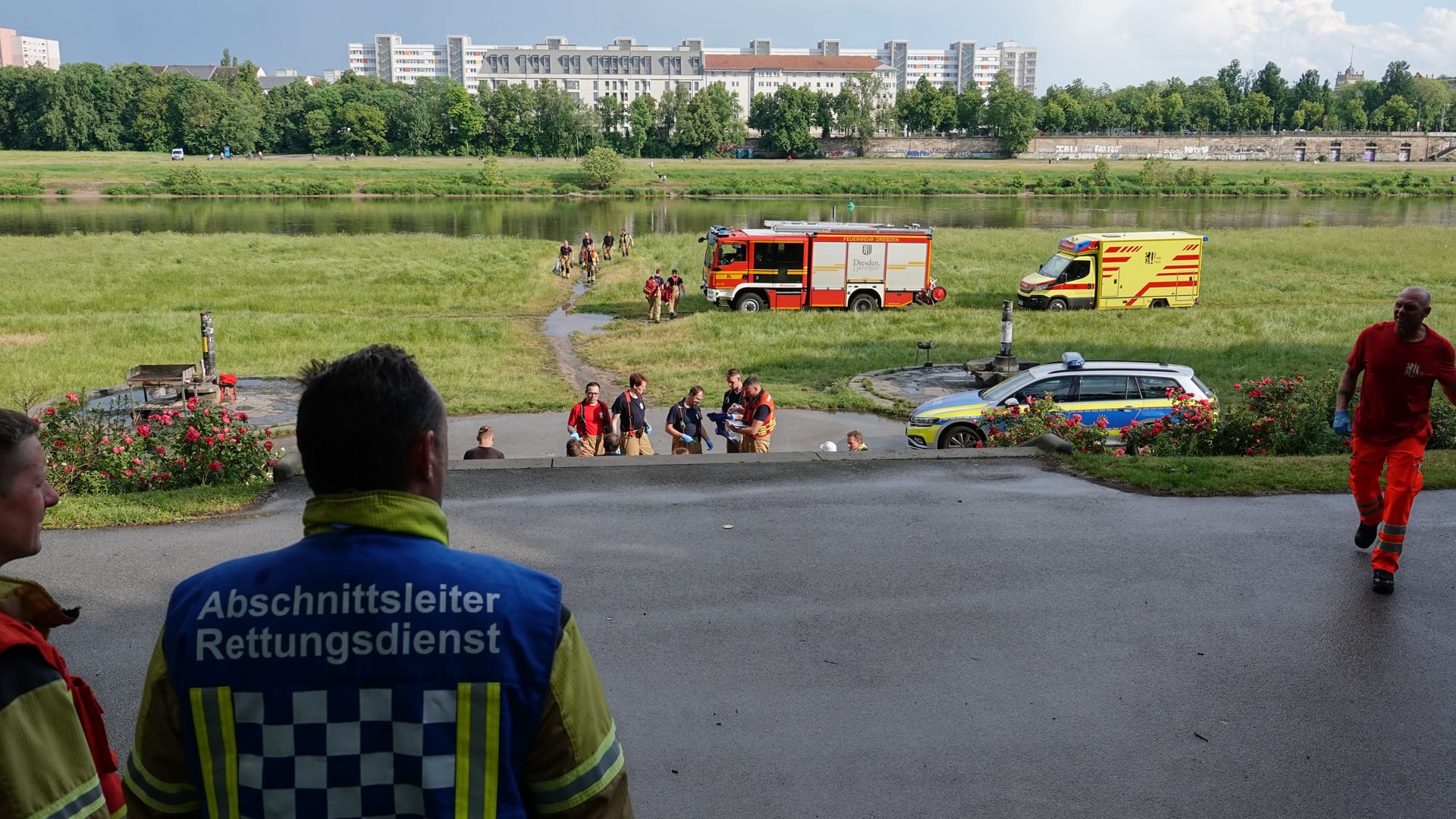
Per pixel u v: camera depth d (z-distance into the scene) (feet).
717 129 581.94
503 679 5.99
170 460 36.11
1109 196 391.04
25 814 6.28
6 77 533.55
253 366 80.89
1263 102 645.92
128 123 552.41
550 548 25.72
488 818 5.95
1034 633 20.72
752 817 14.69
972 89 630.74
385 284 133.49
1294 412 43.80
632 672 19.06
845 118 587.27
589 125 574.15
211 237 185.98
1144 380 54.80
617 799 6.36
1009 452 35.65
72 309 111.55
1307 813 14.88
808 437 62.08
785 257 119.34
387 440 6.28
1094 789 15.42
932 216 284.61
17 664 6.42
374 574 6.05
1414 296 22.02
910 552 25.40
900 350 91.91
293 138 568.82
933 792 15.33
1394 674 19.01
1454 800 15.23
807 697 18.16
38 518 7.75
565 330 106.32
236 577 6.18
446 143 576.61
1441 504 29.09
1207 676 18.95
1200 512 28.68
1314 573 23.93
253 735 5.93
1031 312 116.78
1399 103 654.12
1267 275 147.43
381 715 5.93
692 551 25.53
